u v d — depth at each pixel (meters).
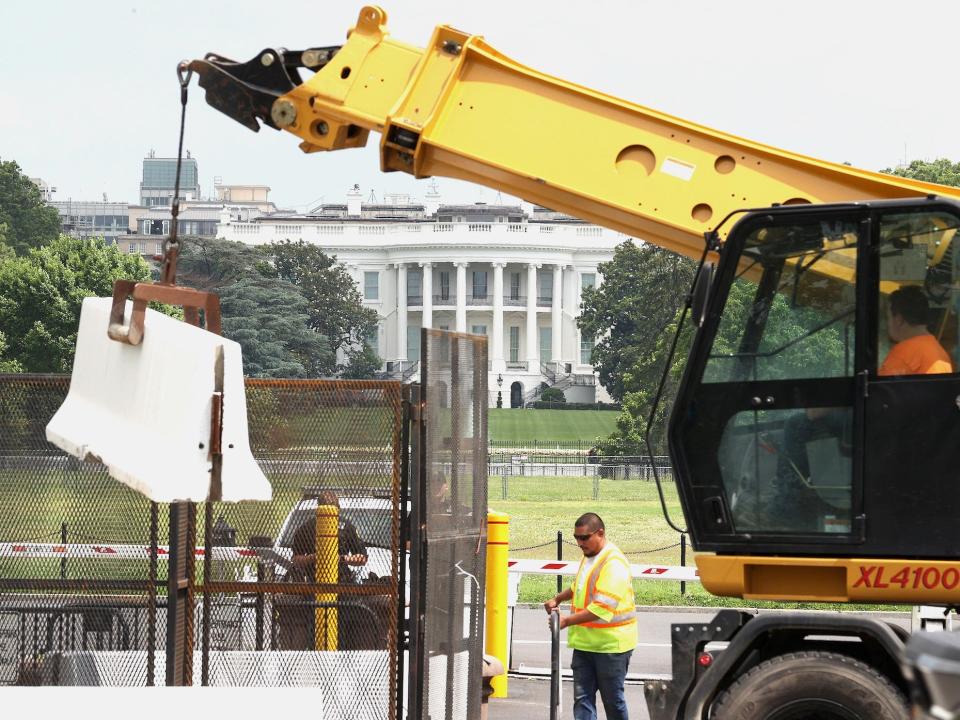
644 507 100.56
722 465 16.94
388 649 18.30
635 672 32.47
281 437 18.42
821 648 17.44
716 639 17.77
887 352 16.44
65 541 17.94
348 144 19.06
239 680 18.30
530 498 112.38
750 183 17.56
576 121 17.97
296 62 19.09
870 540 16.48
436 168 18.28
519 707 27.42
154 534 17.83
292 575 18.58
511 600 31.73
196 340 11.70
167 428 11.72
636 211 17.56
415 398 18.17
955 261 16.25
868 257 16.38
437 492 18.58
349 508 18.45
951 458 16.27
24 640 17.89
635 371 164.25
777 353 16.75
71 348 165.38
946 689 7.68
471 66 18.36
